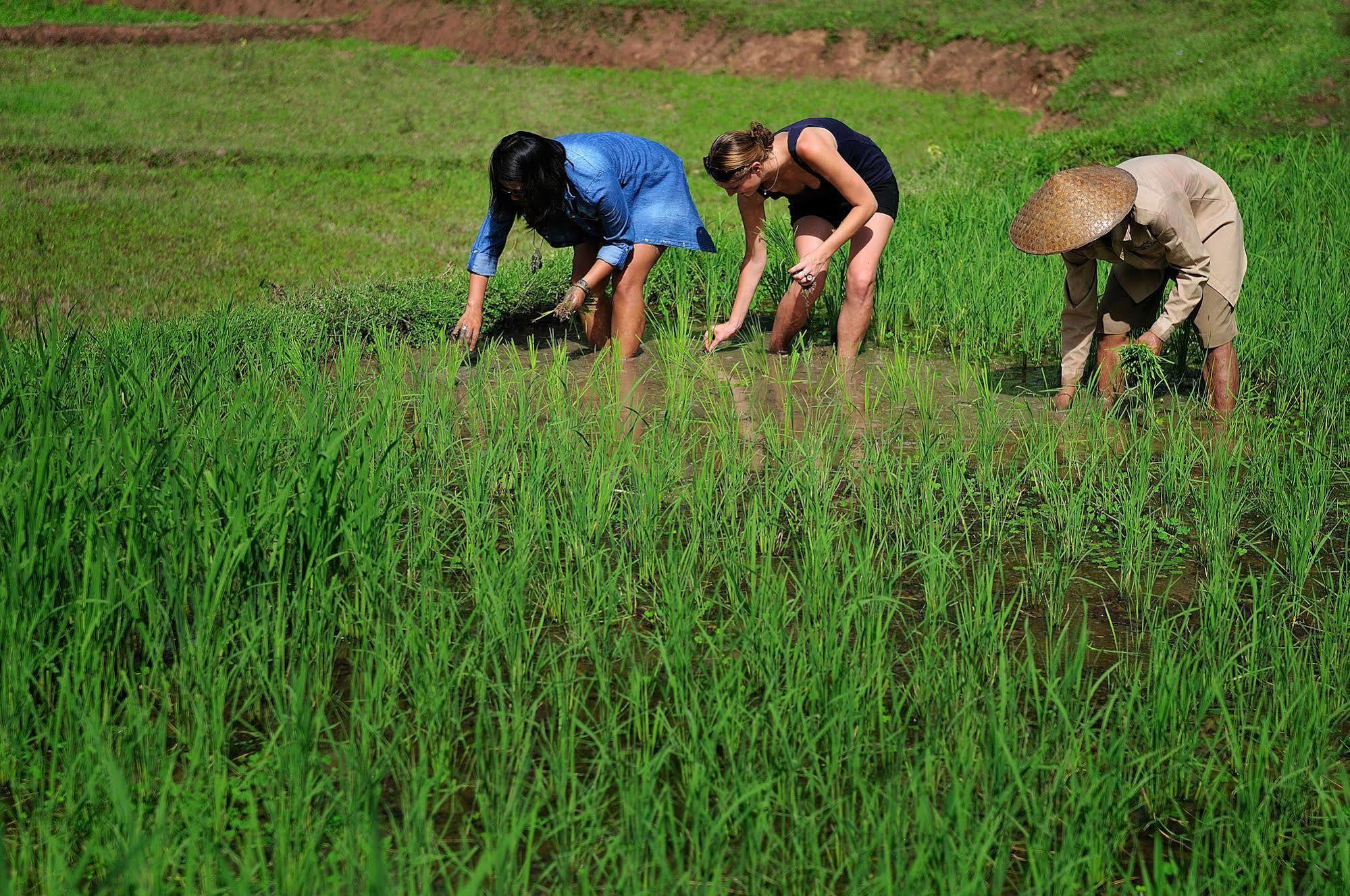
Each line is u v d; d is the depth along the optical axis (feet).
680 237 21.84
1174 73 58.49
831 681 11.07
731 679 10.89
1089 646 12.60
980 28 68.85
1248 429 18.39
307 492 12.71
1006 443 18.51
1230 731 10.16
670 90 69.56
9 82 66.44
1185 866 9.34
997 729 9.63
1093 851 8.83
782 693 10.94
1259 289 23.57
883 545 14.44
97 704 10.30
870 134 59.16
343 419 16.25
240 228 35.70
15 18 88.58
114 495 12.19
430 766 10.27
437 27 82.58
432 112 62.80
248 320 22.36
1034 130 59.21
